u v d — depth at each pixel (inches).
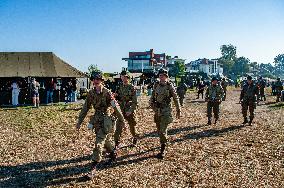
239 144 399.2
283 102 1143.0
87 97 279.3
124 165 305.0
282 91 1176.8
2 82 1045.2
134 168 296.2
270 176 277.3
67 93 1087.0
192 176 275.6
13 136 445.7
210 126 546.0
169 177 272.8
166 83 330.6
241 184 257.8
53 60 1145.4
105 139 274.4
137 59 3503.9
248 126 548.4
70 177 270.7
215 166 304.8
